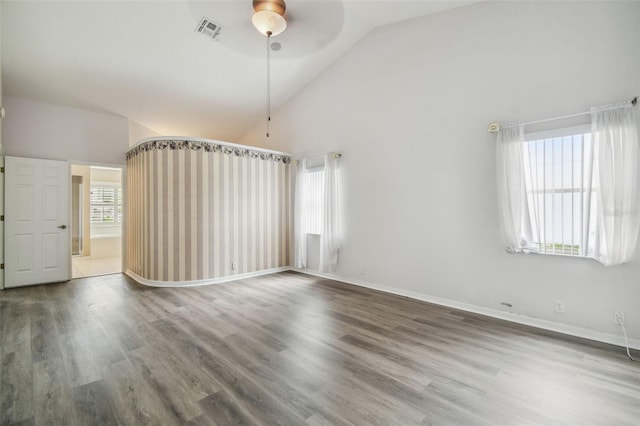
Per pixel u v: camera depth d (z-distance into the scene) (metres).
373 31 4.36
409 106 3.99
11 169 4.48
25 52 3.80
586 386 1.98
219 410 1.73
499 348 2.52
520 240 3.01
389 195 4.21
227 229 4.93
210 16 3.71
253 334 2.80
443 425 1.62
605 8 2.61
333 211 4.84
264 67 4.84
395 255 4.15
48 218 4.77
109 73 4.38
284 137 5.93
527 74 3.03
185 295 4.07
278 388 1.95
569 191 2.78
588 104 2.69
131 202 5.27
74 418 1.66
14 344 2.56
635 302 2.52
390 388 1.96
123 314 3.32
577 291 2.77
